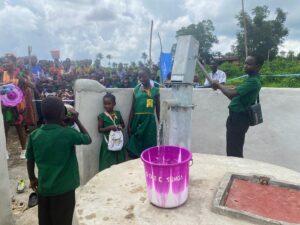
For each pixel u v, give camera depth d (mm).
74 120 2537
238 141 3158
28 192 3691
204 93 4133
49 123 2250
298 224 1564
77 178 2350
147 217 1688
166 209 1767
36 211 3186
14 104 4676
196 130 4266
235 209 1714
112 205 1841
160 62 8039
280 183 2066
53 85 8469
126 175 2312
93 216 1720
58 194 2211
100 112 3932
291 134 3553
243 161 2625
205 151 4242
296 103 3480
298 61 29219
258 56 2992
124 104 4191
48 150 2164
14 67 5527
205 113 4164
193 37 2115
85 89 3713
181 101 2115
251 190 2004
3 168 2693
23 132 5031
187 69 2064
